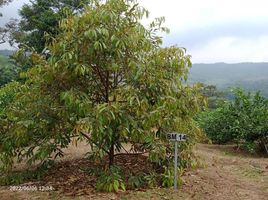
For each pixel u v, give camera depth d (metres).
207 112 13.35
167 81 6.43
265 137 11.34
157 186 6.55
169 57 6.63
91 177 6.95
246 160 9.86
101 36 6.01
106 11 6.07
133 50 6.38
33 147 6.94
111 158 6.85
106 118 5.67
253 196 6.39
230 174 7.95
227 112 12.25
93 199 5.80
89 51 6.06
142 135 6.16
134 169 7.18
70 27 6.39
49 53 6.77
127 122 5.97
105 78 6.68
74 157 8.73
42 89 6.58
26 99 6.66
